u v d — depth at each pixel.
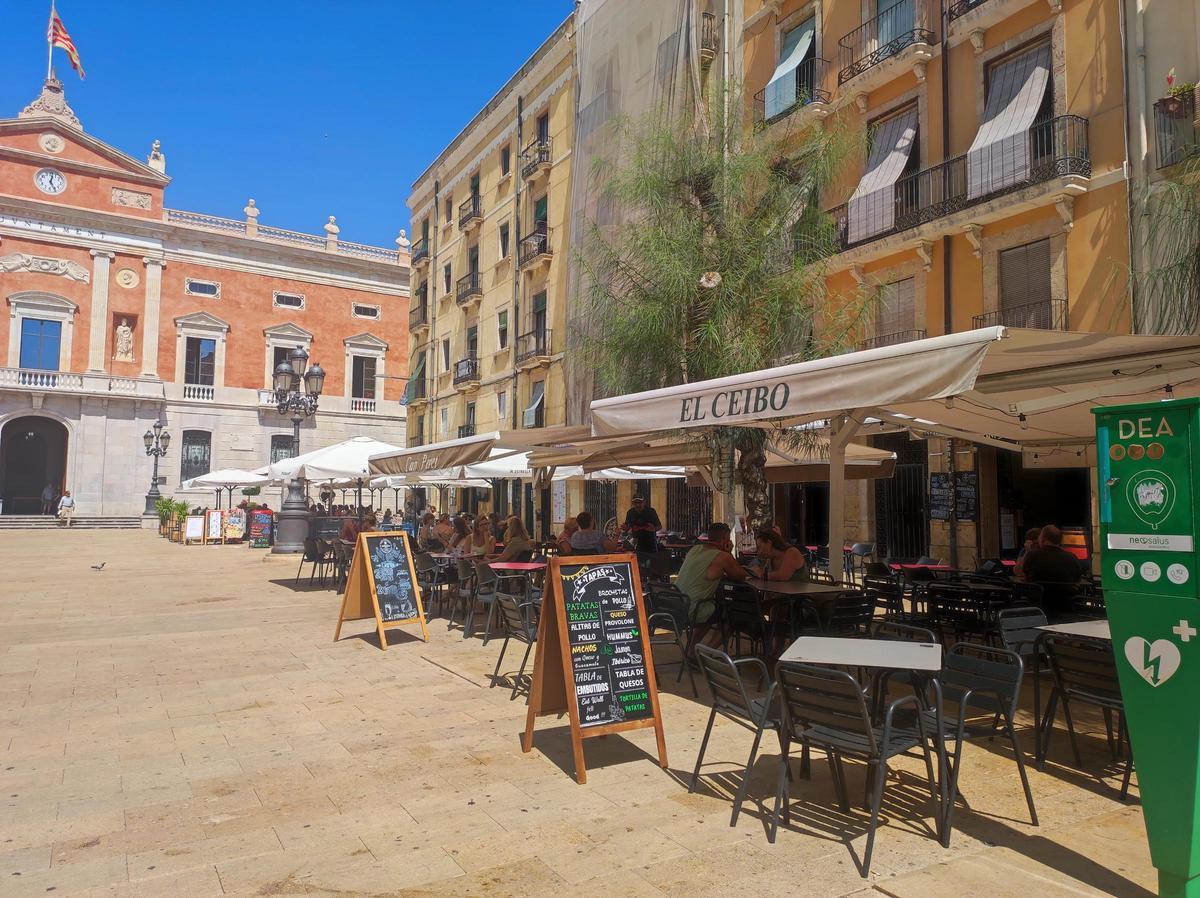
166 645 9.07
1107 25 12.09
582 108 22.33
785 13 17.92
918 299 14.71
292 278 46.25
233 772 4.87
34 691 6.91
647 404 6.30
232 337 44.28
